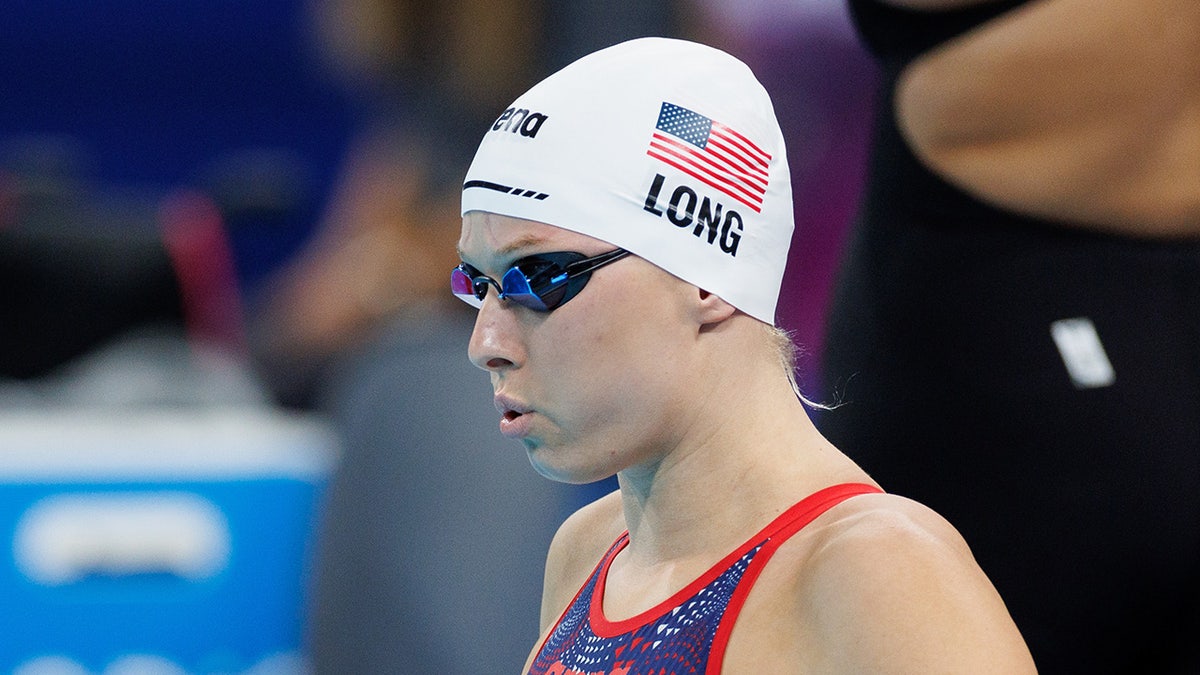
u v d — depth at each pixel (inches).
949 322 352.2
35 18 879.1
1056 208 342.0
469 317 624.4
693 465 270.2
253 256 886.4
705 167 268.4
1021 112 338.3
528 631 564.1
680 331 264.4
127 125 898.7
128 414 597.0
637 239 260.4
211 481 567.5
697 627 253.8
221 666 566.6
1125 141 337.4
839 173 784.9
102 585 551.5
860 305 372.8
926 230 355.9
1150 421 338.3
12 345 608.4
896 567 229.9
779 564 251.1
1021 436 345.7
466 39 652.7
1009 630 227.9
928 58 345.7
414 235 643.5
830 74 794.2
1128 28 330.0
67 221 628.4
